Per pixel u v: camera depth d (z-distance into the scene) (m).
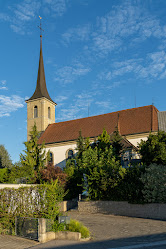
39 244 10.52
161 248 9.14
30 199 12.60
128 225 14.49
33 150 34.06
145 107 43.62
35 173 26.20
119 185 19.25
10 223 12.47
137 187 18.11
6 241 10.99
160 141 24.33
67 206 22.31
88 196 20.98
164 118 39.00
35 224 11.30
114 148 28.47
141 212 17.69
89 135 42.56
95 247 9.65
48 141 46.22
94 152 24.22
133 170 19.09
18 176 29.52
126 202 18.55
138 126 39.47
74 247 9.73
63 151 43.81
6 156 54.84
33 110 53.78
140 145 25.36
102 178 19.48
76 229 11.88
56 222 12.19
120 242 10.49
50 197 12.51
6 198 13.09
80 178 24.98
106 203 19.61
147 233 12.19
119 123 42.53
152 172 17.64
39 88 54.81
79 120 49.34
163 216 16.59
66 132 47.00
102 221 16.03
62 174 24.27
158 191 16.94
